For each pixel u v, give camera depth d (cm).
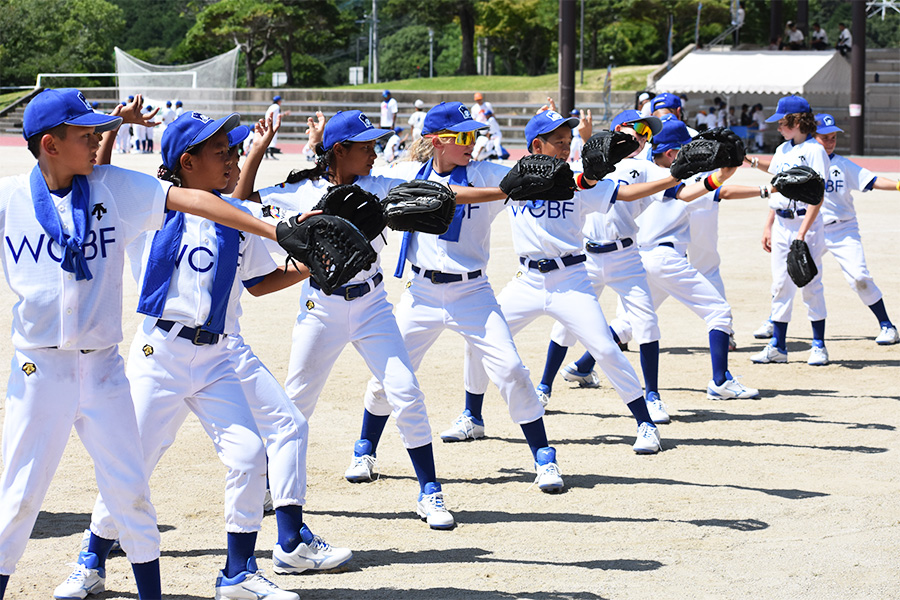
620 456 662
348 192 397
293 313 1124
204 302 424
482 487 600
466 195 536
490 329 583
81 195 371
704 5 5481
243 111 5072
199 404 436
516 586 450
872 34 7388
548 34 6338
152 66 5194
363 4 8306
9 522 379
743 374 901
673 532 520
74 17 6706
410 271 607
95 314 374
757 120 4003
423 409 534
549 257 644
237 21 6084
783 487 593
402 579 459
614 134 556
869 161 3631
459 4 5947
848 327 1088
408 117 4938
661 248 800
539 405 589
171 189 384
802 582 452
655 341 743
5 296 1195
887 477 611
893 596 436
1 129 4928
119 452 385
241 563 424
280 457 464
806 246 864
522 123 4616
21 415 374
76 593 434
